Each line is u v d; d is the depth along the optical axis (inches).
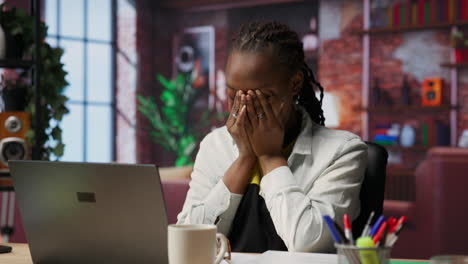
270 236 51.6
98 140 273.3
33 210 40.2
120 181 36.4
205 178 56.9
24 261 43.6
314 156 53.6
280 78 50.0
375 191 53.8
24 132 99.2
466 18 233.9
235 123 51.1
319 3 265.0
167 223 35.8
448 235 111.9
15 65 99.9
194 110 291.3
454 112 239.1
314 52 266.7
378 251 31.0
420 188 114.3
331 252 46.7
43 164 38.8
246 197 52.4
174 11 295.7
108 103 277.1
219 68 286.0
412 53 248.2
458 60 235.0
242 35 51.5
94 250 38.4
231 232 53.5
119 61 280.8
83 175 37.4
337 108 261.4
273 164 49.5
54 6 256.7
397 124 249.3
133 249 37.1
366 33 252.5
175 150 287.0
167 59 297.7
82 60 267.3
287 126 55.5
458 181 111.2
